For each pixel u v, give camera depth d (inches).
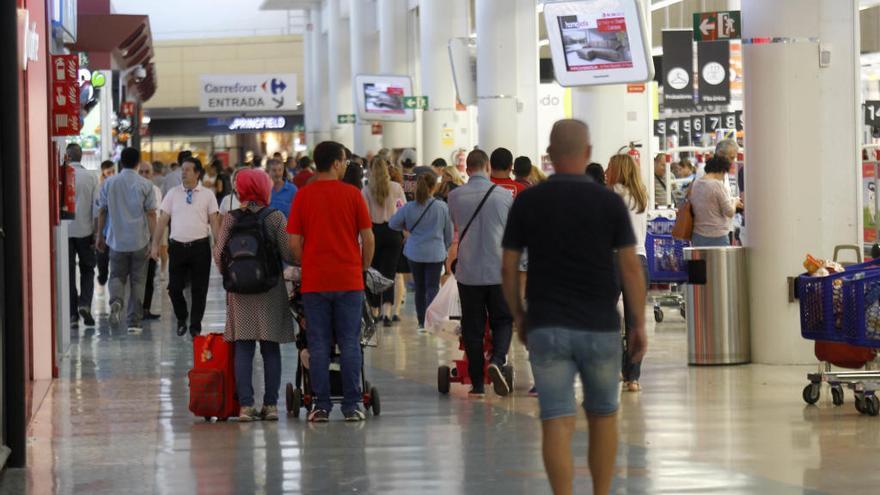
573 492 625.9
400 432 791.7
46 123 1023.0
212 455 729.6
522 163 1104.2
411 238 1353.3
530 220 527.8
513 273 534.6
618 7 1535.4
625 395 926.4
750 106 1082.7
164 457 724.7
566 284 523.2
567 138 531.5
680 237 1290.6
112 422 840.9
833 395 872.3
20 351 694.5
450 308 973.8
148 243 1376.7
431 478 660.1
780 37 1069.1
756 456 705.0
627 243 526.6
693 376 1017.5
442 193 1491.1
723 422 812.0
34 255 1030.4
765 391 935.0
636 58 1550.2
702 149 1861.5
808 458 698.2
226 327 834.8
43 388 985.5
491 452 726.5
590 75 1572.3
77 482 663.1
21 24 864.3
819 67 1071.0
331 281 808.3
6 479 671.8
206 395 833.5
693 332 1078.4
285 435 787.4
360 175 1241.4
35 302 1034.1
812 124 1071.6
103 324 1456.7
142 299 1379.2
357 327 822.5
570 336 521.0
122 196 1369.3
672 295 1486.2
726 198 1277.1
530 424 816.3
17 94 682.2
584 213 523.2
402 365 1119.6
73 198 1142.3
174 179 1948.8
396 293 1478.8
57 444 767.7
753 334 1087.0
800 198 1071.6
